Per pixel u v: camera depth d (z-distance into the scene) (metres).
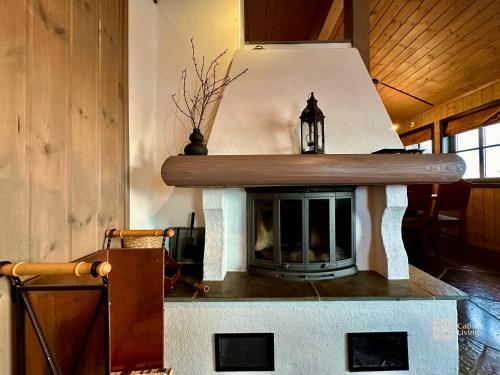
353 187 1.93
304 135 1.88
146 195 2.15
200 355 1.53
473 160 4.12
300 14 3.61
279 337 1.52
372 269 1.95
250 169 1.54
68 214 1.24
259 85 2.04
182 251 2.19
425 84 3.97
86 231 1.38
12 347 0.93
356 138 1.91
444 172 1.55
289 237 1.85
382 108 1.97
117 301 1.37
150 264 1.38
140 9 2.06
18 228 0.96
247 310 1.53
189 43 2.29
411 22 2.85
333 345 1.52
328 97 2.00
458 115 4.21
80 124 1.34
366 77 2.04
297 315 1.53
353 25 2.23
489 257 3.46
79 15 1.34
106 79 1.60
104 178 1.57
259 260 1.89
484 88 3.72
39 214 1.06
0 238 0.89
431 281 1.73
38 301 0.98
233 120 1.96
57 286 0.93
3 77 0.91
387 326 1.52
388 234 1.80
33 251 1.03
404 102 4.70
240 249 1.99
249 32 3.99
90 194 1.42
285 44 2.27
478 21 2.69
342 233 1.94
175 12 2.29
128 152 1.86
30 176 1.02
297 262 1.81
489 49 3.00
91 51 1.45
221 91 2.24
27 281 0.98
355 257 1.95
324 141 1.82
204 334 1.54
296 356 1.52
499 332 1.83
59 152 1.18
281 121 1.95
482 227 3.87
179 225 2.25
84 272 0.82
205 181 1.56
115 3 1.72
